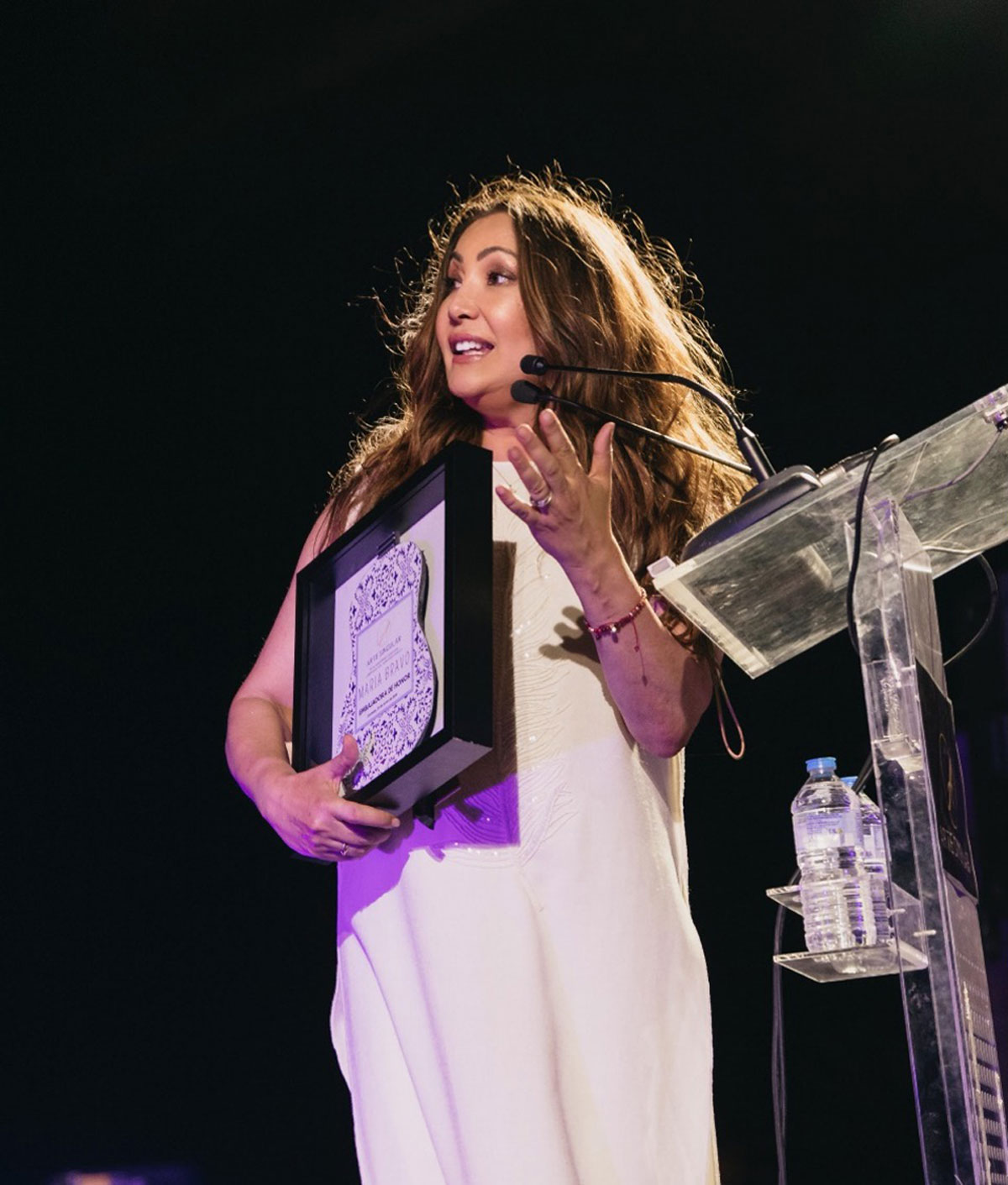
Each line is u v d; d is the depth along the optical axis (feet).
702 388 16.07
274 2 40.16
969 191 41.01
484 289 18.71
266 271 45.68
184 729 49.55
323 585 17.74
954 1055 12.19
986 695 42.29
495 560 17.35
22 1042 47.44
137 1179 46.60
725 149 41.45
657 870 16.46
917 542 14.58
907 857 12.76
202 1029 47.85
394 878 16.67
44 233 44.96
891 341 42.04
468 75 41.45
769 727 42.93
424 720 15.39
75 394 48.03
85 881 48.88
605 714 16.71
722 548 13.47
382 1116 16.67
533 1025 15.56
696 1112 15.93
